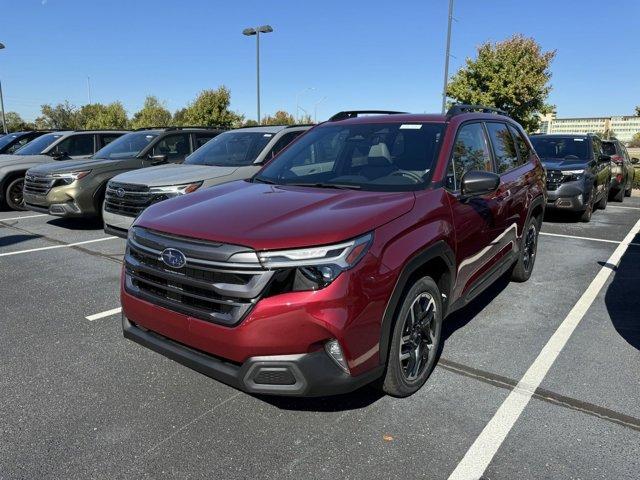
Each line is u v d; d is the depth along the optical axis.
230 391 3.26
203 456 2.61
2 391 3.25
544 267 6.23
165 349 2.86
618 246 7.46
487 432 2.82
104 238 7.87
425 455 2.62
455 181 3.58
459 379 3.40
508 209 4.39
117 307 4.79
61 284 5.49
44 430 2.83
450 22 19.25
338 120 4.66
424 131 3.84
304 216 2.79
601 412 3.02
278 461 2.58
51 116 57.31
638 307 4.80
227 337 2.53
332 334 2.48
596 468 2.53
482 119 4.43
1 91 27.62
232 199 3.27
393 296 2.73
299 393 2.51
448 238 3.22
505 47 23.88
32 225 9.05
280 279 2.48
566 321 4.45
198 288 2.65
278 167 4.17
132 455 2.62
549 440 2.75
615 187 13.25
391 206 2.93
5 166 10.66
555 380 3.40
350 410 3.03
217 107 37.12
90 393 3.23
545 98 24.75
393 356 2.92
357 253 2.57
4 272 5.95
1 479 2.43
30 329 4.25
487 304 4.88
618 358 3.73
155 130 9.83
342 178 3.68
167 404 3.10
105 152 9.40
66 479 2.44
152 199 6.23
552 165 9.16
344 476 2.47
